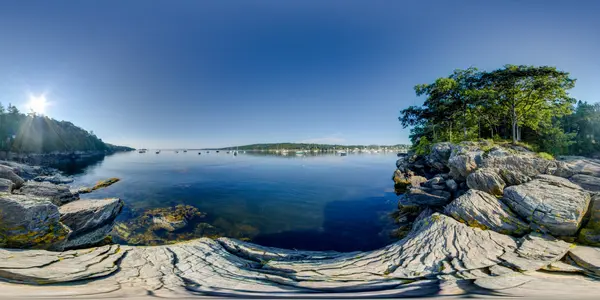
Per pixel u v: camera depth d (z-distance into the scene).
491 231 11.74
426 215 19.84
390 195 35.19
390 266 9.97
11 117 122.88
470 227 12.22
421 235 12.20
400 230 19.70
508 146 25.38
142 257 11.70
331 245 17.92
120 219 22.56
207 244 15.47
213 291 7.72
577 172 14.51
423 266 9.50
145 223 21.56
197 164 93.62
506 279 7.66
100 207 20.59
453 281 7.84
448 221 12.85
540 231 10.98
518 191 13.21
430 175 35.00
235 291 7.74
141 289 7.58
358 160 118.88
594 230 9.97
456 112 39.44
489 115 38.88
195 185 43.84
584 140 46.69
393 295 6.86
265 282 8.99
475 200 13.93
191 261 11.92
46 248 11.60
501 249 10.02
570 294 6.17
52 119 155.75
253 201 32.09
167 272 10.05
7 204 10.78
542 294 6.24
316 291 7.65
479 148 21.12
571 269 8.10
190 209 26.62
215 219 23.86
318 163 98.88
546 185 13.44
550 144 35.72
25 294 5.95
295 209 28.30
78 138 169.25
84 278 8.14
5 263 8.12
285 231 20.91
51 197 21.11
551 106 32.97
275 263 12.09
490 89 34.19
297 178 54.31
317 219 24.39
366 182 48.22
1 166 21.47
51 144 134.00
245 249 15.26
